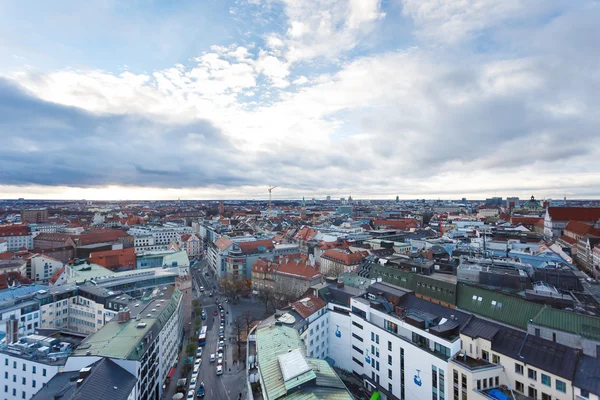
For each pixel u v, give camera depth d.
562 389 58.59
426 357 75.06
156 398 93.12
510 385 65.75
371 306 93.62
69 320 134.25
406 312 88.38
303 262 185.00
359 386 91.62
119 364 74.81
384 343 87.12
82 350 79.69
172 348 113.00
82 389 62.69
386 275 115.44
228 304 175.88
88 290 132.88
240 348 119.31
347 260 193.62
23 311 117.31
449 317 81.81
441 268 125.62
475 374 64.56
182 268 179.25
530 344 65.88
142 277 159.25
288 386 52.97
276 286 175.00
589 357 60.50
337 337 103.12
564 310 70.62
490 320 80.75
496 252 169.62
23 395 80.12
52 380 72.06
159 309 109.12
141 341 83.81
